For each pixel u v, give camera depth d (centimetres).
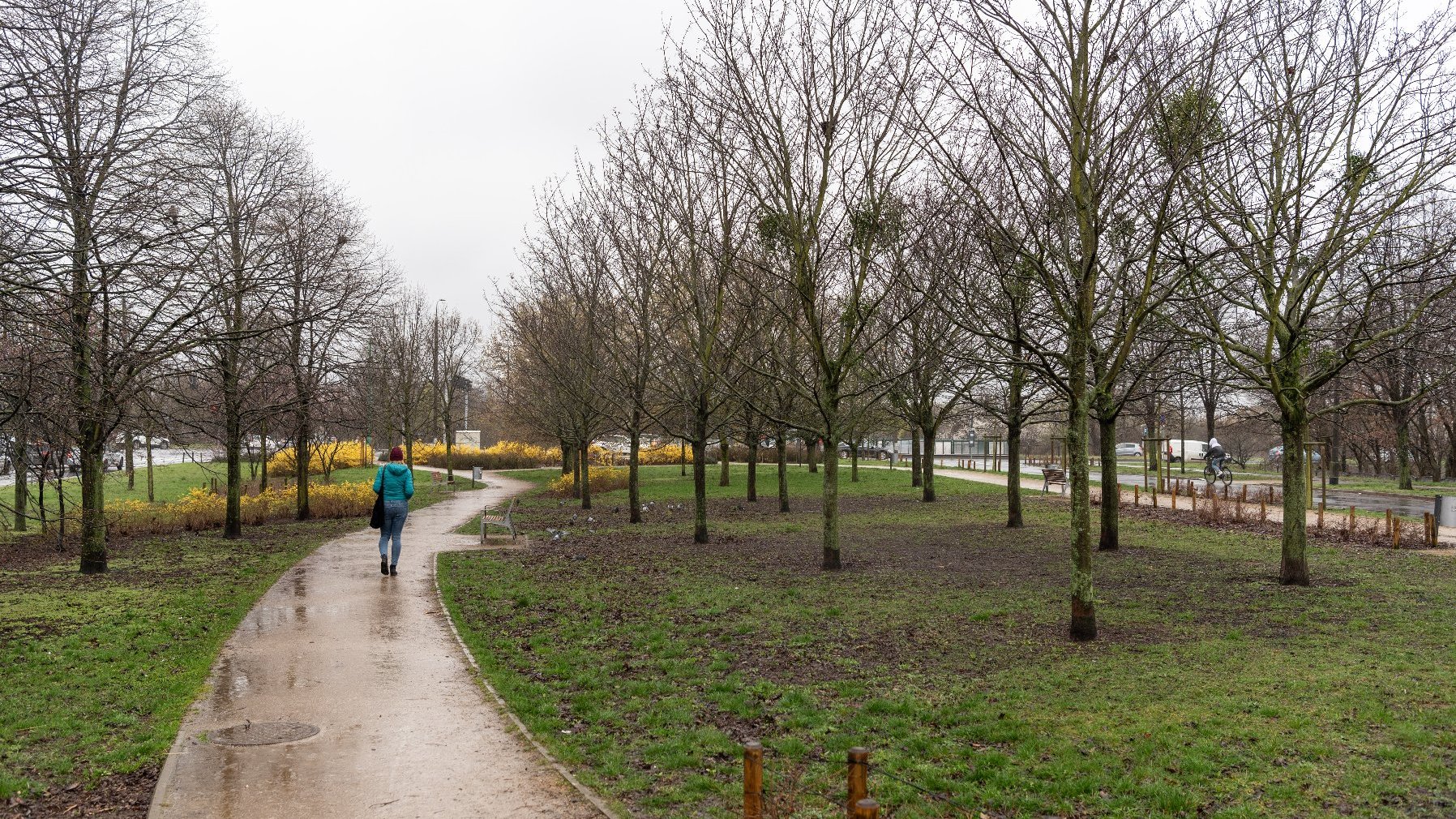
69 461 2055
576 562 1666
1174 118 1030
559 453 6034
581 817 545
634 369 2273
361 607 1211
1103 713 736
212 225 1265
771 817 542
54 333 1133
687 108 1523
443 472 5306
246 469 4634
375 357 3189
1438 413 4169
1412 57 1152
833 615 1152
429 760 642
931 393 2717
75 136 1278
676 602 1254
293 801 564
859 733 704
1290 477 1330
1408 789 571
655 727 722
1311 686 792
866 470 4700
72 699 776
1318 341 1362
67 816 545
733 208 1700
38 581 1434
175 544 1969
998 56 988
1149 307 991
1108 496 1766
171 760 634
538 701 793
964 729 705
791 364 1698
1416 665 858
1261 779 592
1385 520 2238
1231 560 1612
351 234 2380
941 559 1689
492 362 5703
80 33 1241
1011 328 1127
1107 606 1207
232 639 1017
